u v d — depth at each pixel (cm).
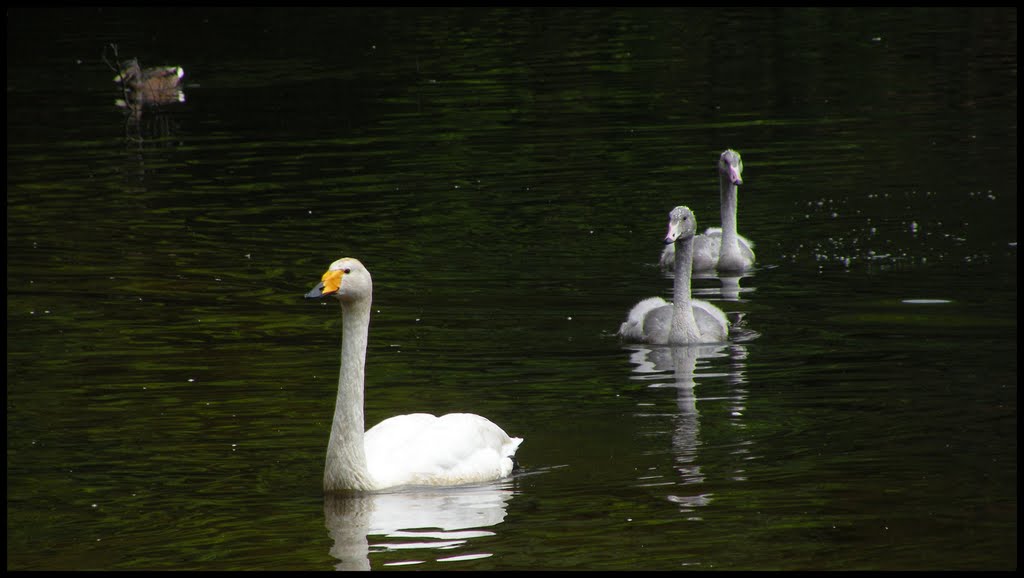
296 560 1051
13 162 2972
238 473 1246
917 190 2478
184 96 3806
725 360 1584
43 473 1247
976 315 1725
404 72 4062
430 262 2091
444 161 2864
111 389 1496
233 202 2534
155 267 2077
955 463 1223
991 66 3781
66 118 3534
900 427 1322
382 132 3203
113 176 2798
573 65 4097
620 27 4809
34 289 1959
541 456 1274
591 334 1714
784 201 2453
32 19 5516
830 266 2023
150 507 1166
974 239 2131
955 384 1450
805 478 1198
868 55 4066
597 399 1445
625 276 2011
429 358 1609
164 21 5372
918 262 2011
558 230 2291
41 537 1104
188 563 1048
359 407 1192
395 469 1212
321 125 3316
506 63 4147
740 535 1082
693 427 1342
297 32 4988
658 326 1673
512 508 1152
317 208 2470
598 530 1098
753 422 1353
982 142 2855
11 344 1680
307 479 1233
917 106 3278
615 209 2428
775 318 1769
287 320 1781
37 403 1450
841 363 1547
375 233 2280
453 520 1127
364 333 1191
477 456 1236
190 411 1420
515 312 1819
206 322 1775
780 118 3206
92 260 2127
